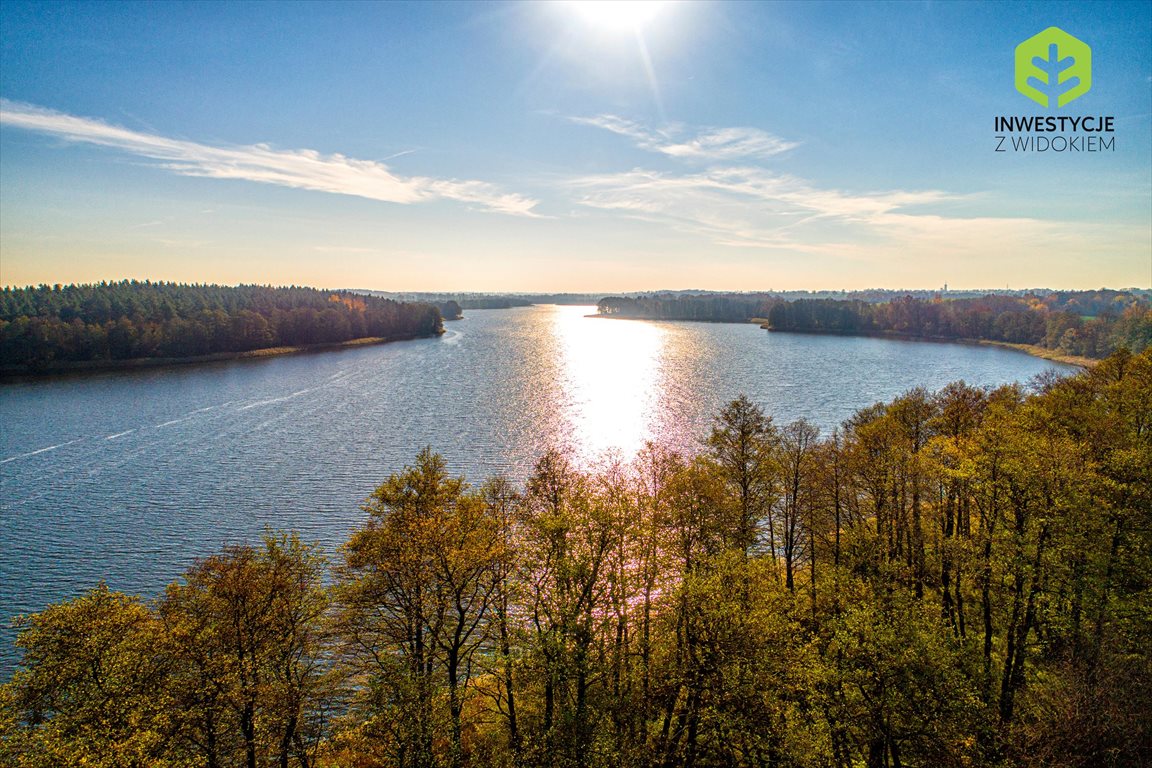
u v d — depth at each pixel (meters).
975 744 26.38
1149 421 43.66
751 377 148.88
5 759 22.20
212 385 144.00
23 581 53.34
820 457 47.94
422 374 159.88
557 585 29.91
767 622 28.94
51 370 163.25
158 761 23.03
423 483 32.84
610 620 31.94
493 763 28.23
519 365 175.75
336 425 103.69
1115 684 26.12
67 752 22.12
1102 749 23.91
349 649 33.22
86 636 27.59
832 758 27.12
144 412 114.81
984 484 35.09
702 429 98.25
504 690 38.62
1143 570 32.53
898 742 26.39
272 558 31.48
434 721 27.77
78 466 82.56
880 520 46.12
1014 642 34.34
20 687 26.14
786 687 28.81
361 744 30.86
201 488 74.56
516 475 77.38
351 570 35.69
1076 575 32.22
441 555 29.50
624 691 32.09
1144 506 32.97
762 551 52.78
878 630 26.89
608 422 103.62
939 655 26.08
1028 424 41.47
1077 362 167.25
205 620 28.30
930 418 50.56
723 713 26.44
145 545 59.97
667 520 34.47
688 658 28.75
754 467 43.22
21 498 71.44
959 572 39.34
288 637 31.09
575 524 30.72
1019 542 31.97
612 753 26.00
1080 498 31.42
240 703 26.28
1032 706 27.55
